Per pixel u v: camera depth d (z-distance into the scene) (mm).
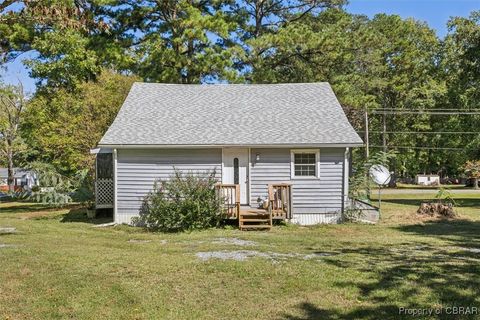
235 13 25062
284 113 16062
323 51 24125
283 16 28141
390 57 37094
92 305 5715
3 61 19156
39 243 10211
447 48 34250
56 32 19250
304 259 8328
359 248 9680
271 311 5500
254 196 14562
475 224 14328
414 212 17531
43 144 21859
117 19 22438
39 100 23156
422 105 36188
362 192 16062
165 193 14062
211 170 14578
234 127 15133
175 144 14156
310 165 14602
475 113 27641
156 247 9828
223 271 7305
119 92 22656
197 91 17828
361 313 5387
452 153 35312
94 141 21656
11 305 5711
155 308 5602
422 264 7891
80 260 8125
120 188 14539
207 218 13445
